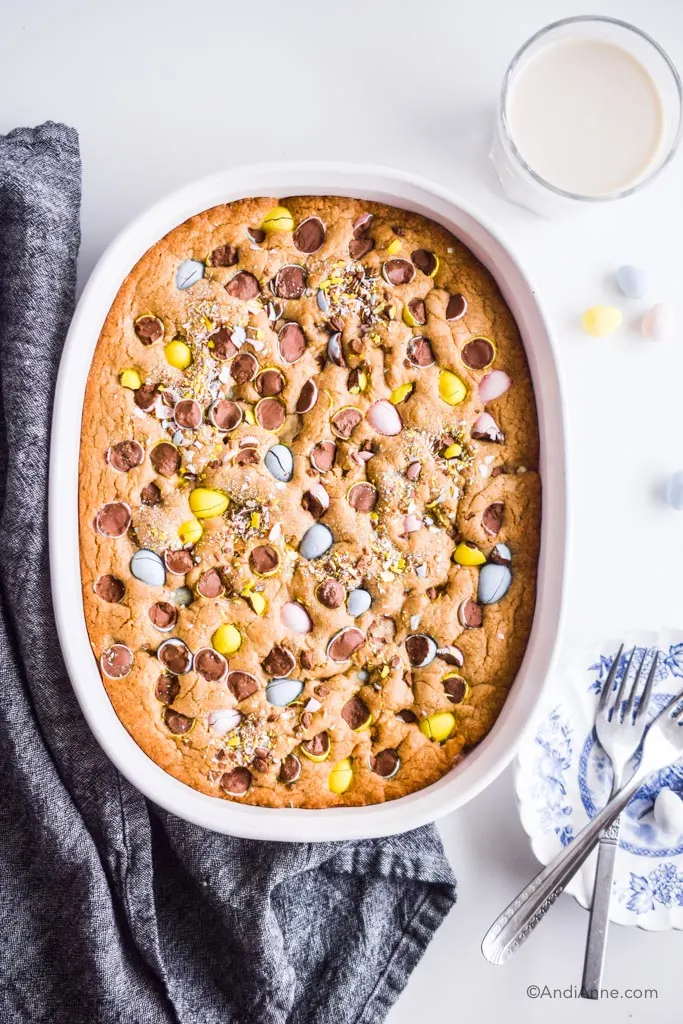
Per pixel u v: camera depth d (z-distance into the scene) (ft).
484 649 2.33
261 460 2.33
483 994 2.50
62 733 2.34
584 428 2.56
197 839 2.38
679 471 2.55
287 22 2.54
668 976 2.52
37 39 2.52
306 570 2.32
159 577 2.30
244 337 2.33
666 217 2.57
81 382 2.27
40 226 2.32
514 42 2.56
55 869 2.34
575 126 2.47
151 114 2.52
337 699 2.32
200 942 2.42
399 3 2.56
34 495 2.30
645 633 2.49
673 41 2.59
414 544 2.33
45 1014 2.37
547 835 2.46
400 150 2.55
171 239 2.35
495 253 2.33
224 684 2.31
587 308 2.57
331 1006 2.40
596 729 2.48
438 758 2.33
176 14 2.53
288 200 2.37
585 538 2.56
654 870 2.47
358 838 2.25
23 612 2.31
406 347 2.35
